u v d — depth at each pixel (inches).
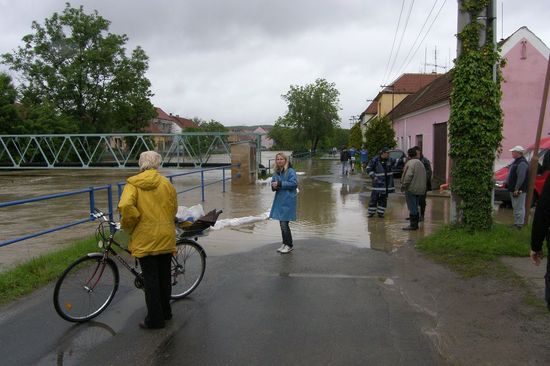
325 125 2765.7
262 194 643.5
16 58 1660.9
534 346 152.2
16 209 550.6
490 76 286.0
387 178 430.6
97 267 184.5
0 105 1494.8
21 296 203.9
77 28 1644.9
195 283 211.2
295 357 146.8
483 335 161.2
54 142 1567.4
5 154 1552.7
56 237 355.9
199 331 168.2
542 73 660.7
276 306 193.0
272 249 297.0
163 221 169.3
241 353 150.0
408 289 213.5
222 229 367.9
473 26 284.4
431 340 158.2
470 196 290.8
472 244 266.5
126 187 168.6
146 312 187.6
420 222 402.6
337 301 198.4
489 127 285.3
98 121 1754.4
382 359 144.9
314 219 422.0
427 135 866.8
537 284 207.5
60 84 1620.3
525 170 325.4
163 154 1274.6
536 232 127.4
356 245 308.5
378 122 1155.9
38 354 150.4
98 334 166.2
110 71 1701.5
